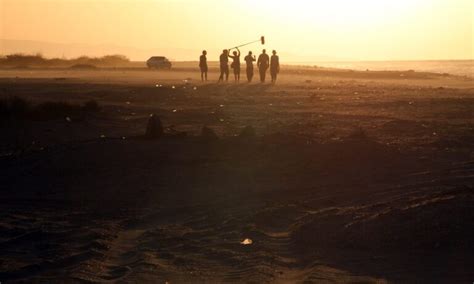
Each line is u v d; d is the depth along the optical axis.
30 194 17.89
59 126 29.31
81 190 18.19
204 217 15.38
